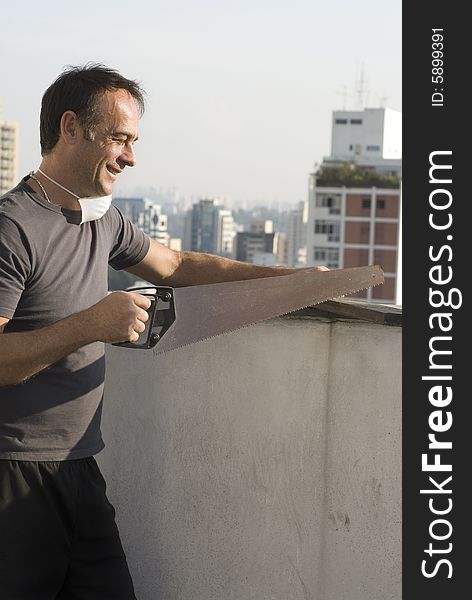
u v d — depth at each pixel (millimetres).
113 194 2797
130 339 2537
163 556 3258
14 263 2531
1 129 130250
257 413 3088
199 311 2719
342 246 99812
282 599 3088
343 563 3010
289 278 2785
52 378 2656
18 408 2641
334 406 2992
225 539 3154
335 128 109438
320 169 100750
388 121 108625
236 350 3105
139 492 3301
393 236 99000
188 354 3178
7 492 2658
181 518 3219
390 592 2967
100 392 2785
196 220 159375
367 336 2943
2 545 2666
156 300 2676
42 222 2584
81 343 2521
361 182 99125
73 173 2607
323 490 3020
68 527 2760
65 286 2627
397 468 2938
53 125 2611
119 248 2912
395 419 2930
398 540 2947
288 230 155875
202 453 3178
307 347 3014
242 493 3123
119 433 3344
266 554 3102
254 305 2762
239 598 3146
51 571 2742
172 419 3219
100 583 2838
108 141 2592
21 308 2594
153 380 3250
